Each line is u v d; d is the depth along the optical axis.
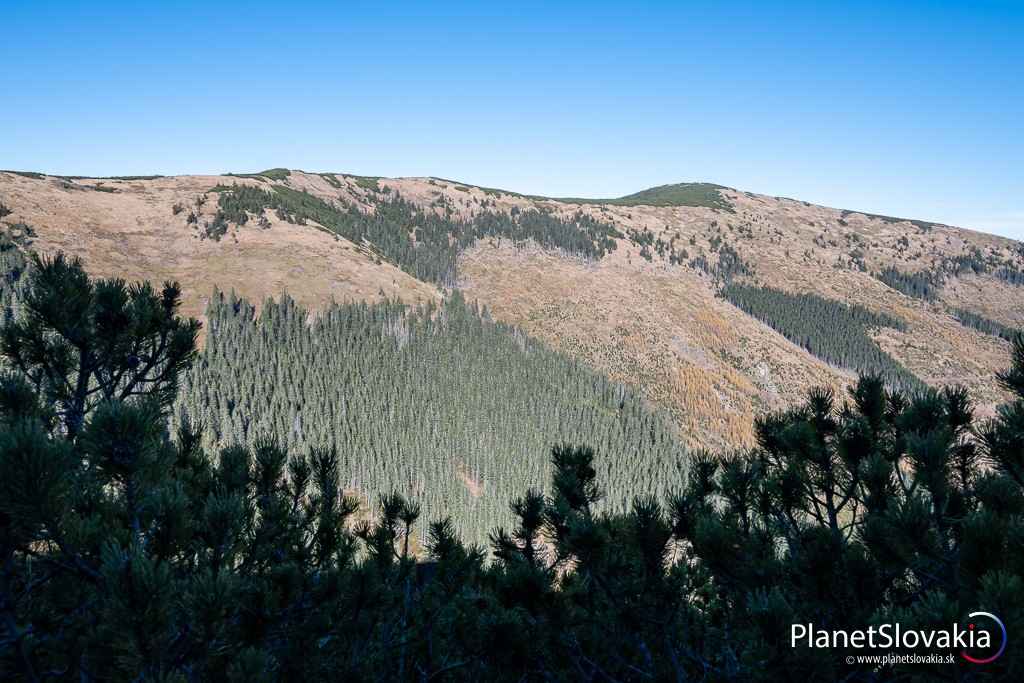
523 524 6.84
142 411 4.85
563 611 5.65
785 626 3.76
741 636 4.95
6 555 4.54
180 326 8.94
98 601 5.21
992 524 3.77
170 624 4.01
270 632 5.87
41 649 5.29
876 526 4.71
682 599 6.26
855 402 7.21
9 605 4.77
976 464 5.75
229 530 5.76
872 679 3.87
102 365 8.17
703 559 5.75
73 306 7.39
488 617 5.77
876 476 6.05
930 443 5.18
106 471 4.77
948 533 4.68
